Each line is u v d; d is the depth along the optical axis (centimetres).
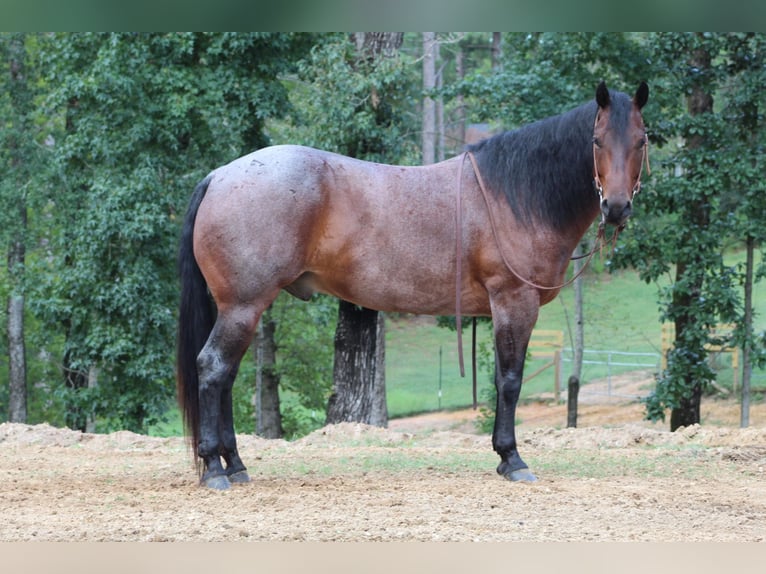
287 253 774
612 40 1633
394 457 1012
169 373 1881
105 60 1792
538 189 809
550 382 2847
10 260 2230
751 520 693
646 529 655
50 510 704
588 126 802
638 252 1645
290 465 955
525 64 1755
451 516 686
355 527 647
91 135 1894
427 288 810
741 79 1648
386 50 1702
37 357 2533
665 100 1638
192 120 1891
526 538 622
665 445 1119
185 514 690
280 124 2108
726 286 1636
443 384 3009
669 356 1697
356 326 1634
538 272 812
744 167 1562
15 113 2197
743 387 1727
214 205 778
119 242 1888
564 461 977
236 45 1792
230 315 780
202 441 791
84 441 1166
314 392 2302
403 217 799
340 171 796
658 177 1647
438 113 3334
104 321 1866
